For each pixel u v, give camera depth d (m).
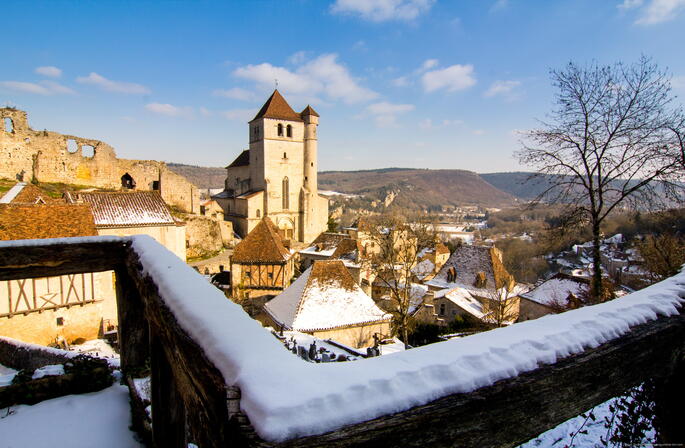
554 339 2.16
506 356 1.93
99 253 4.52
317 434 1.26
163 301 2.54
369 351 14.23
